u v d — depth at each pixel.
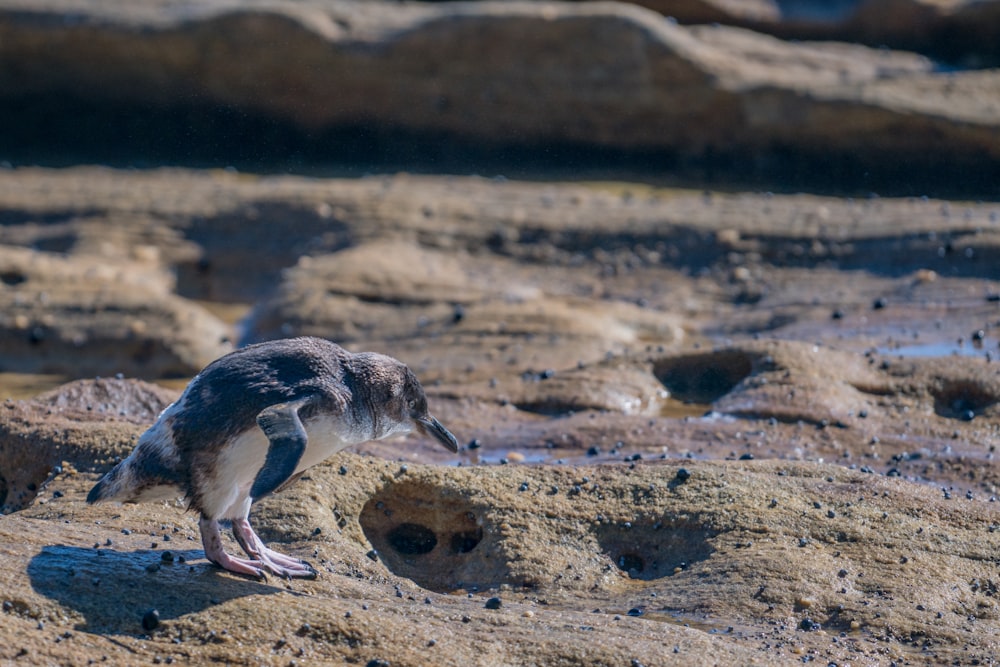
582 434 11.99
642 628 7.43
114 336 16.47
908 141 23.62
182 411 7.00
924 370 13.22
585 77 25.22
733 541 8.73
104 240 19.84
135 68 26.22
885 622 7.78
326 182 22.52
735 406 12.62
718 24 28.39
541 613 7.69
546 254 19.59
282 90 26.14
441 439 8.28
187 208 20.73
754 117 24.42
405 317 16.75
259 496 6.06
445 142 26.11
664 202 21.45
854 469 10.32
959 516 9.23
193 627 6.76
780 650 7.38
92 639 6.57
